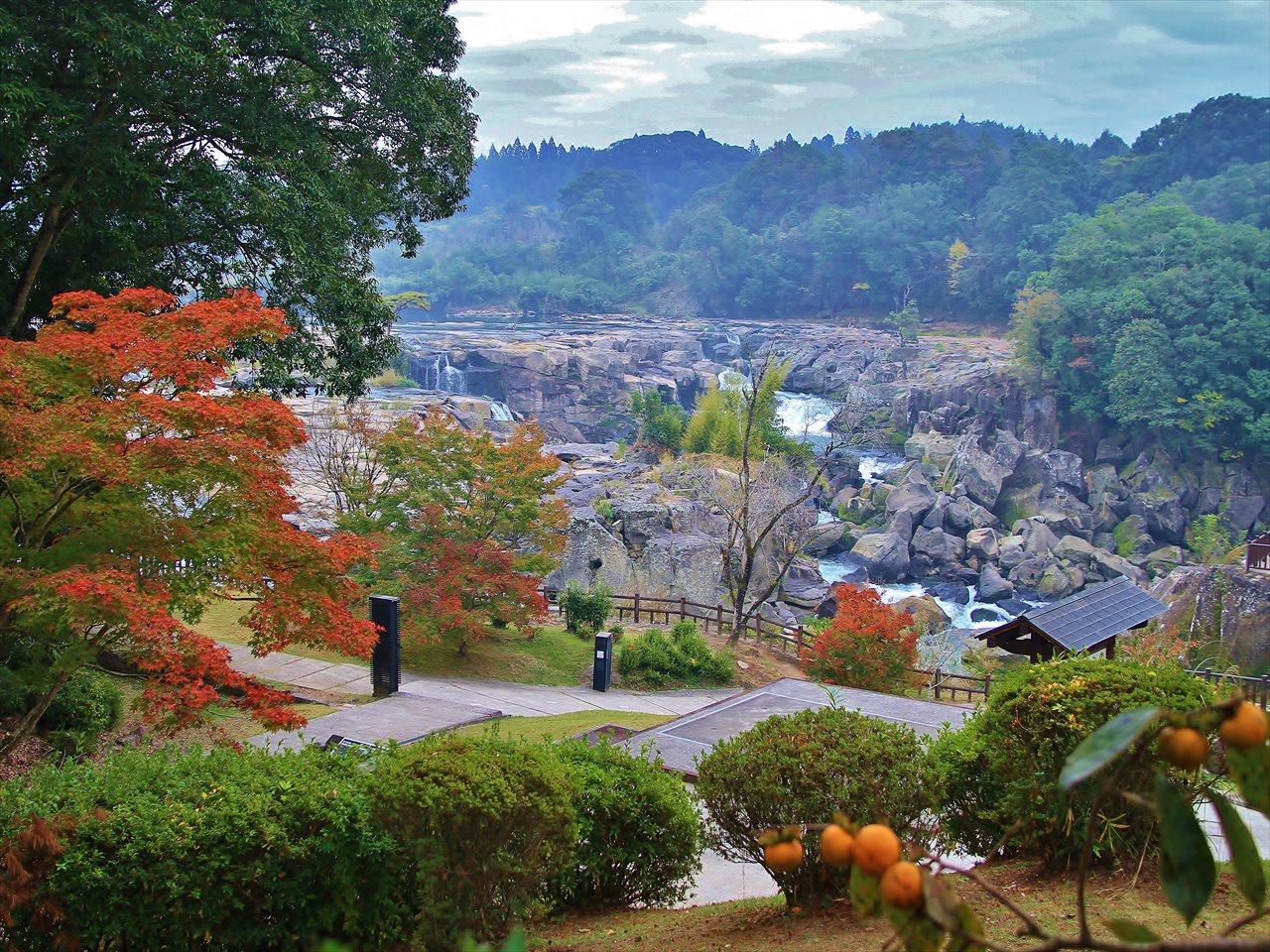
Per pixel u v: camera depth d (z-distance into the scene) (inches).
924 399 3358.8
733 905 296.7
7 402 294.2
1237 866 65.4
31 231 610.5
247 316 320.2
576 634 960.3
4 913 222.4
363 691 683.4
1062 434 3270.2
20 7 541.0
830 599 1560.0
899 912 67.4
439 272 6998.0
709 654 898.1
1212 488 2938.0
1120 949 66.6
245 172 641.0
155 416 292.8
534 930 273.3
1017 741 271.6
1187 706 257.3
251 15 622.8
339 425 943.7
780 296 5964.6
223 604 842.8
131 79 560.1
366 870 254.2
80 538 298.4
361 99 717.9
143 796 257.1
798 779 256.5
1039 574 2329.0
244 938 248.7
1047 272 4079.7
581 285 6491.1
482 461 872.9
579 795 288.4
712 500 1424.7
